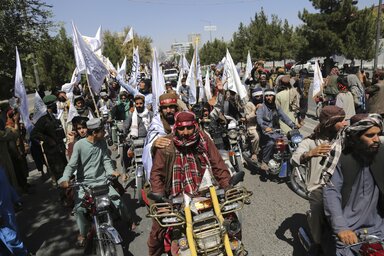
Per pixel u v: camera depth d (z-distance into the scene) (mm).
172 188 3615
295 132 6438
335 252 3121
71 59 30234
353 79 9805
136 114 6965
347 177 3045
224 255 3314
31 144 8070
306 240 3748
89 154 4641
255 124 7434
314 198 3449
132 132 6812
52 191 7480
